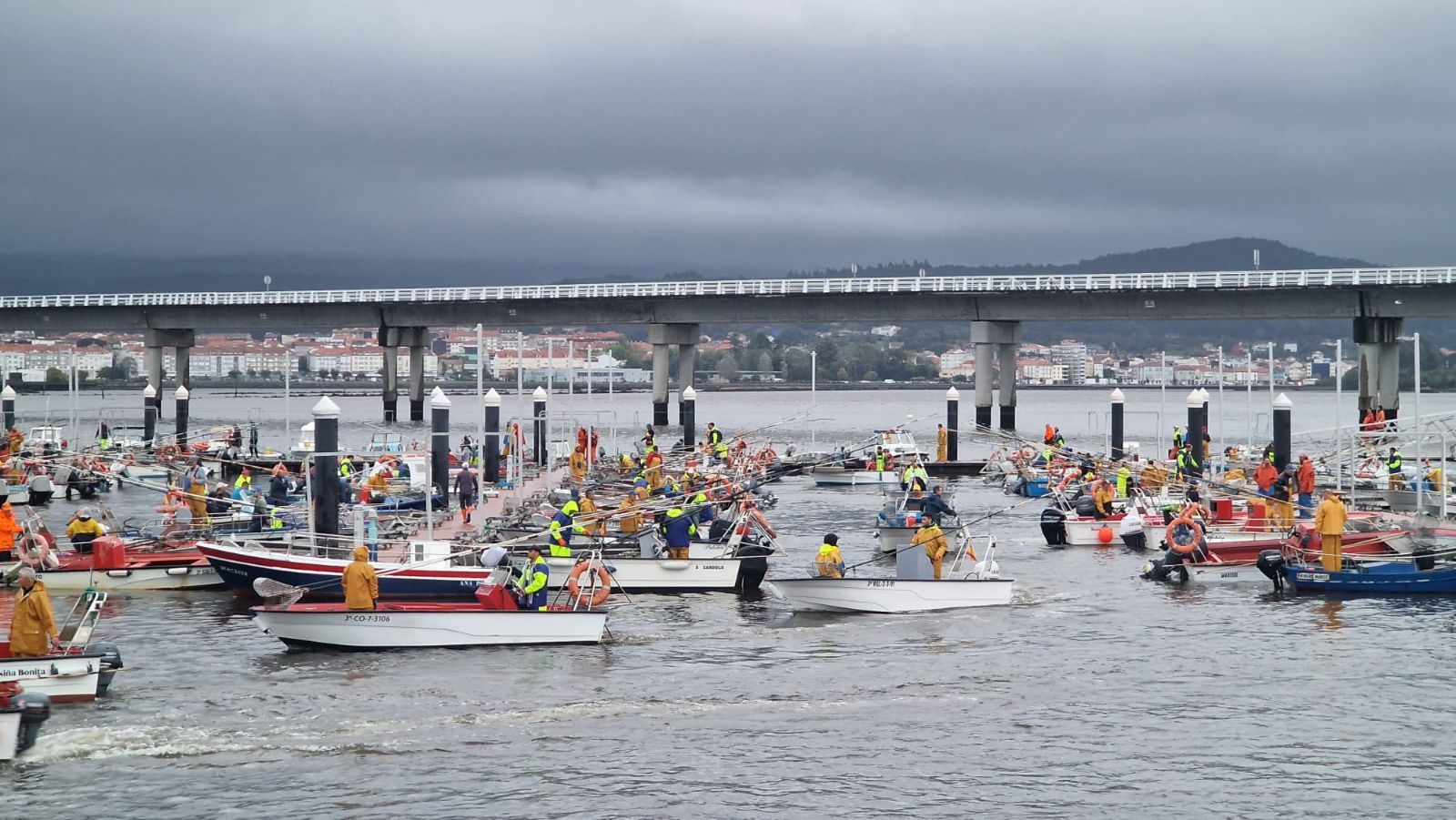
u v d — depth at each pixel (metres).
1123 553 49.84
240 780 24.00
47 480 68.25
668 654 32.84
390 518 48.28
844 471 80.44
